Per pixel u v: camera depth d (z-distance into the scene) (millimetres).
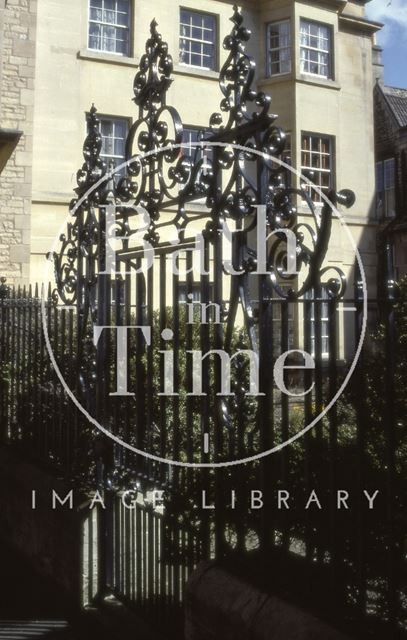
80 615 5137
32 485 6168
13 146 9352
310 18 19297
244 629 3178
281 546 3271
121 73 16984
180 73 17734
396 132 21547
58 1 16359
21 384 6930
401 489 3295
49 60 16172
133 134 4754
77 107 16406
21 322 7043
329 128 19594
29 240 15281
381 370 4312
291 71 19016
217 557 3637
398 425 4039
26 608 5594
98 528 5133
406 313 5074
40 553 6059
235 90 3686
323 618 2965
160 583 4375
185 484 4043
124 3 17422
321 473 3395
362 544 2895
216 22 18641
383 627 2809
